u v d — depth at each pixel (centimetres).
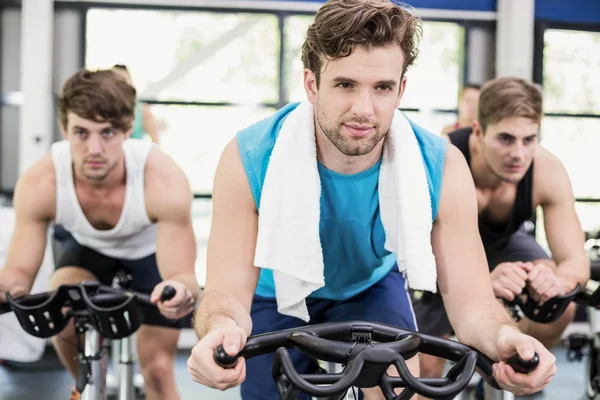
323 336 133
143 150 240
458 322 157
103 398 202
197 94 571
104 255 260
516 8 587
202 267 576
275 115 169
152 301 195
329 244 175
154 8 567
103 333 195
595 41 607
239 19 571
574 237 252
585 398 402
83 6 568
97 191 236
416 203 158
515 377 130
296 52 574
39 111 564
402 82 147
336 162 162
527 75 590
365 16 133
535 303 204
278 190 159
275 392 188
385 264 189
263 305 194
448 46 598
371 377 122
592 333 287
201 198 571
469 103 479
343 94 137
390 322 184
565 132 606
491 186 261
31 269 233
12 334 453
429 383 125
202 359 126
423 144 164
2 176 624
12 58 626
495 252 276
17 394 412
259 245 158
